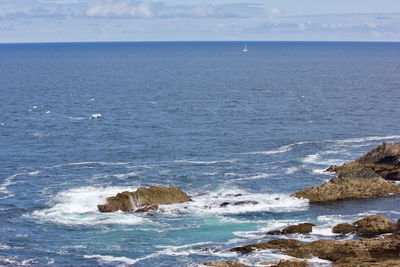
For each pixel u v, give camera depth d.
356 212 54.69
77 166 74.00
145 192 56.66
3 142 88.50
